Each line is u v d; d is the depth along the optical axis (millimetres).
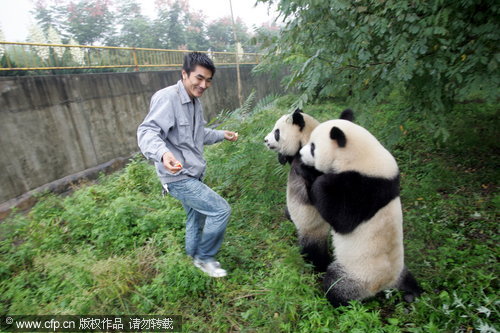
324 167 2400
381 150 2326
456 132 5289
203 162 2586
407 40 2818
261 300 2393
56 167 5602
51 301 2562
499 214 3381
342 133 2281
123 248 3225
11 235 3768
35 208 4188
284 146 3025
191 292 2572
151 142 2129
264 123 4820
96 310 2344
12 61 5965
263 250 3086
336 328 2133
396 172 2285
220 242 2689
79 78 6020
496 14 2617
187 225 2785
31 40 8156
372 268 2217
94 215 3762
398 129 3559
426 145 5336
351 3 2945
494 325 2043
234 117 5035
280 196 4035
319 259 2943
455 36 2824
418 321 2186
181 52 9773
